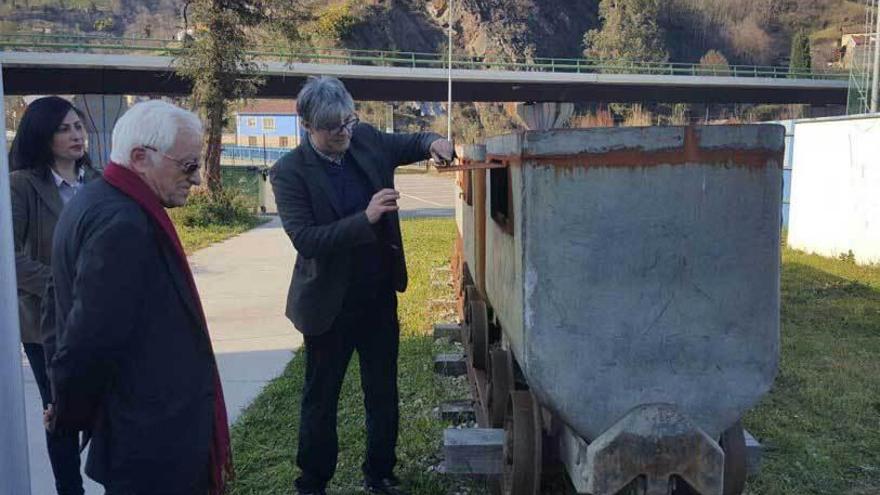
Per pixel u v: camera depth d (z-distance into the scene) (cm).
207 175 1886
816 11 11244
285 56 2828
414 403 519
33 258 324
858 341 683
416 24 9494
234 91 1934
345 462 429
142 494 233
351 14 8850
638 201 268
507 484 337
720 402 275
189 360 238
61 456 346
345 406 511
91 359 216
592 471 263
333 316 348
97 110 3105
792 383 561
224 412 257
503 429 369
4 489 233
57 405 227
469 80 4100
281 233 1625
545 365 272
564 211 268
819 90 5153
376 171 362
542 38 9638
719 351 274
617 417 274
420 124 7988
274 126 7269
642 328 272
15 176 324
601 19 9388
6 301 235
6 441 233
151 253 225
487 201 381
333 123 332
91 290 213
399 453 440
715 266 271
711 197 268
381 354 380
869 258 1132
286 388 545
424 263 1136
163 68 3066
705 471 264
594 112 7012
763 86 4956
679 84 4706
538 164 267
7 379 234
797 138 1284
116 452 230
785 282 985
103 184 228
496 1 9675
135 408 229
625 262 270
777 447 451
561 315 271
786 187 1457
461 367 573
